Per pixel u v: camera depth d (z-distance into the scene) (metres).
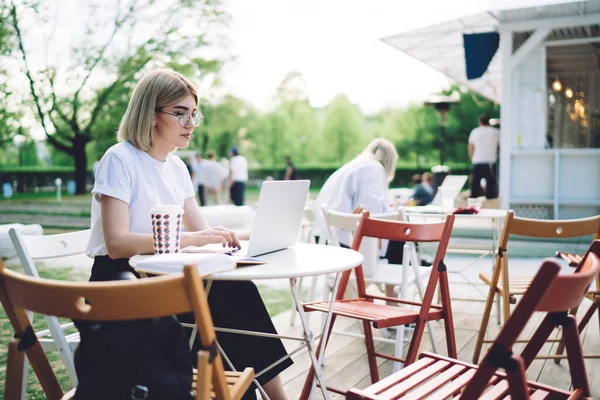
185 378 1.57
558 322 1.83
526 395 1.45
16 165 31.30
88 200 20.16
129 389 1.50
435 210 4.68
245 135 35.56
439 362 2.02
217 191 17.16
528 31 8.34
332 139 35.81
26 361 1.99
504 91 8.41
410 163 33.50
